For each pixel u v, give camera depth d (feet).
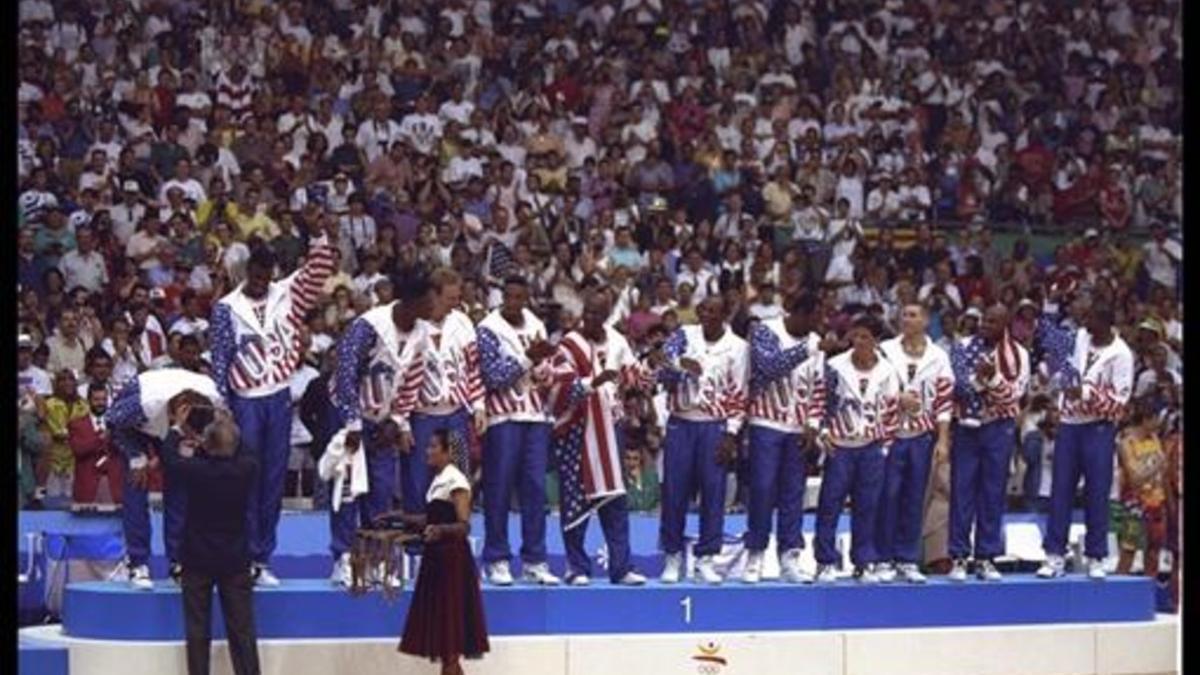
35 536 82.02
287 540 85.20
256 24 112.88
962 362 79.77
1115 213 123.44
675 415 77.25
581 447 75.82
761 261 107.04
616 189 112.57
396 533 70.64
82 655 70.44
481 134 112.88
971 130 122.93
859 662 77.46
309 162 107.55
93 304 98.07
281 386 71.87
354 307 96.99
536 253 106.01
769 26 123.75
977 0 128.16
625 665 75.05
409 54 114.93
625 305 103.04
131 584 72.43
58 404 87.97
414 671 73.00
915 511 79.51
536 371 74.69
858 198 116.88
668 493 77.25
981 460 80.69
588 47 118.83
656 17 122.11
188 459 68.39
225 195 103.86
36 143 103.65
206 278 100.12
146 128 106.83
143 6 110.93
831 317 108.78
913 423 78.95
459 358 73.56
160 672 70.28
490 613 74.13
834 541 79.05
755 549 78.28
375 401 72.59
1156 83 128.98
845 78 122.72
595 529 89.20
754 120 117.91
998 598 80.07
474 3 118.83
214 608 72.18
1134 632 81.41
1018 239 117.50
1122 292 116.98
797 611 77.25
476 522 88.74
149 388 70.85
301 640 72.18
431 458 71.05
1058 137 125.59
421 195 108.06
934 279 112.88
